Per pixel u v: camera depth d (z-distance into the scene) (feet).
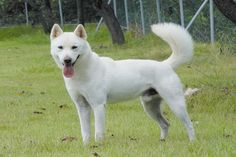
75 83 25.86
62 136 29.40
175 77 26.94
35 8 134.00
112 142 26.40
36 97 46.34
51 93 48.14
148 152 23.32
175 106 26.63
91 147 25.16
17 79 58.80
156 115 28.22
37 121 35.91
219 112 35.88
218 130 29.37
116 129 31.27
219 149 23.09
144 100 27.66
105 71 26.23
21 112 39.52
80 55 25.35
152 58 65.67
